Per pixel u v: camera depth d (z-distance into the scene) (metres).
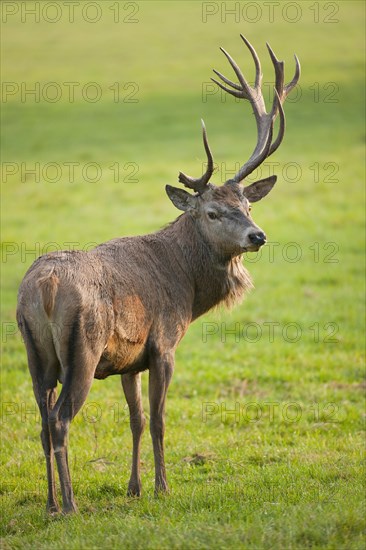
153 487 29.50
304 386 43.84
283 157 98.06
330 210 82.81
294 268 68.75
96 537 22.09
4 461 32.59
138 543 21.23
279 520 22.03
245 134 109.56
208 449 33.94
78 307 24.61
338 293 62.25
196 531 21.53
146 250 29.33
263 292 63.09
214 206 30.16
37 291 24.58
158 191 89.56
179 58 149.62
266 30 161.88
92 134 113.94
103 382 44.72
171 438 35.62
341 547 20.28
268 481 28.47
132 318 26.81
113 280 26.55
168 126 115.88
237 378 45.41
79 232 77.62
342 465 30.11
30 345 25.06
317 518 21.75
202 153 101.25
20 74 143.62
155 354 28.22
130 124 117.81
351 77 130.25
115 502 27.34
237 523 22.31
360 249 72.69
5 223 81.69
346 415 39.16
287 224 79.25
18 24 182.38
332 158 97.81
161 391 28.28
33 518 25.66
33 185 94.19
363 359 48.38
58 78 141.00
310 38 154.25
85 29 174.88
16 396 41.88
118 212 83.56
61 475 24.56
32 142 111.31
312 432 37.00
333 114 116.31
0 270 68.88
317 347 51.44
